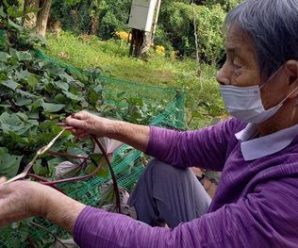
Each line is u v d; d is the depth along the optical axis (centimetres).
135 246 133
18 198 135
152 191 205
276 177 133
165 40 1614
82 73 300
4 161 167
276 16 131
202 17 1575
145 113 292
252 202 132
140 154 252
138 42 1341
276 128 144
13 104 223
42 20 845
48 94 247
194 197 206
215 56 1467
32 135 186
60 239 181
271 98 138
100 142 199
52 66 296
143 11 1312
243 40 137
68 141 193
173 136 203
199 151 199
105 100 299
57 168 187
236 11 140
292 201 128
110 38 1563
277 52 132
